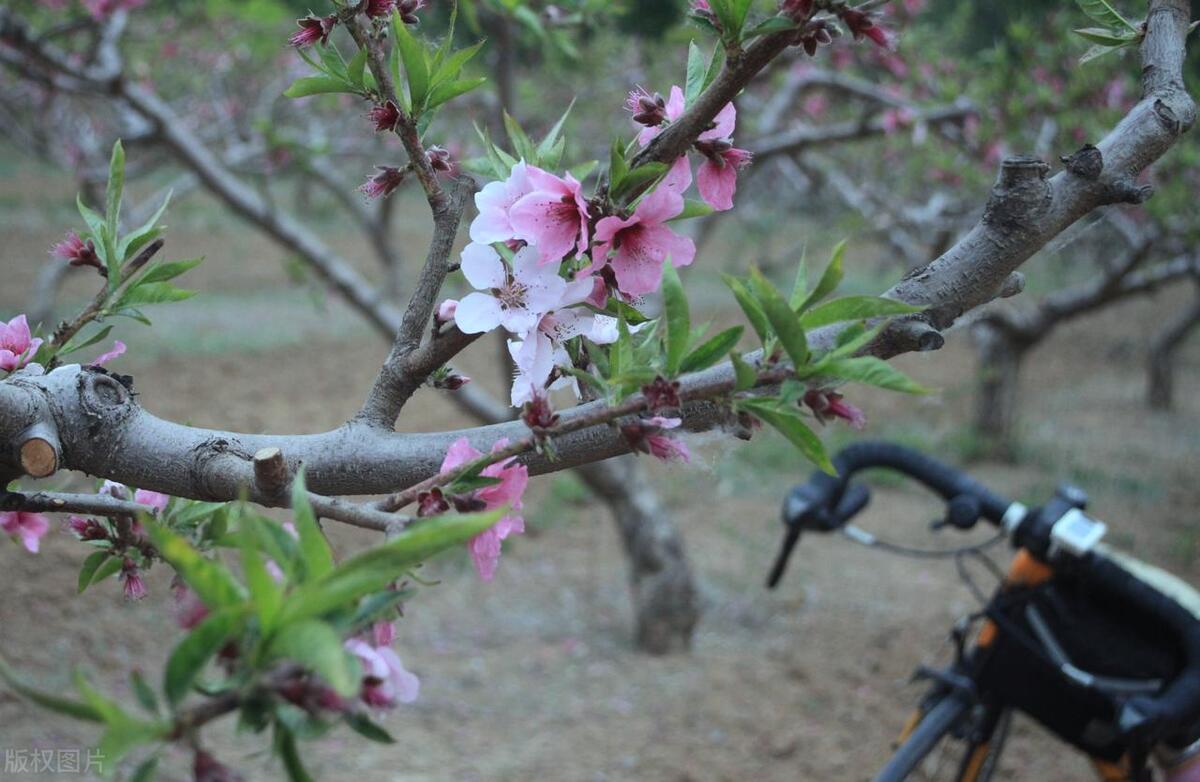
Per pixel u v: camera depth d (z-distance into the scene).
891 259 9.48
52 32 4.58
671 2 5.07
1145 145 1.19
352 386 9.05
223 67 7.18
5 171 19.62
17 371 1.33
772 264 7.26
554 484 7.11
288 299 12.78
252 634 0.80
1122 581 2.53
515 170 1.17
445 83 1.25
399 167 1.30
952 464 7.86
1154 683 2.56
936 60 5.89
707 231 7.07
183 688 0.75
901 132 5.54
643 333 1.21
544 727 4.39
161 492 1.23
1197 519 6.84
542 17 3.25
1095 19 1.34
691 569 5.16
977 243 1.16
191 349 9.72
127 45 6.24
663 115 1.27
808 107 7.12
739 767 4.13
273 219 5.26
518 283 1.14
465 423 8.24
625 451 1.20
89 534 1.39
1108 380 11.08
